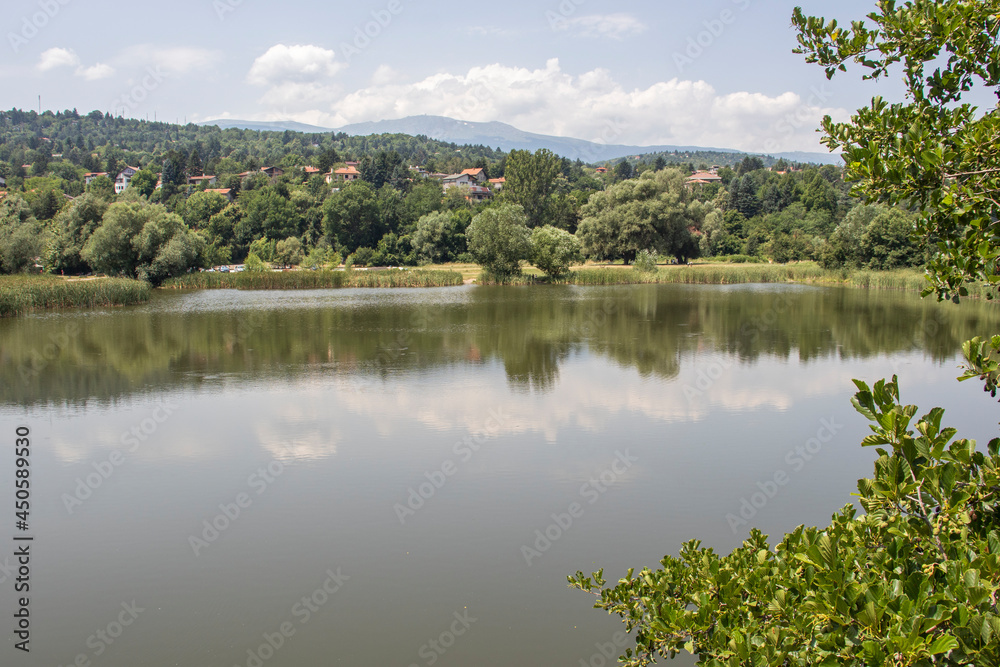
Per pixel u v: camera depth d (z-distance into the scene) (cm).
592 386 2331
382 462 1600
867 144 560
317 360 2795
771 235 9106
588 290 6059
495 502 1371
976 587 342
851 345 3105
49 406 2086
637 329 3619
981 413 1953
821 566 386
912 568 407
